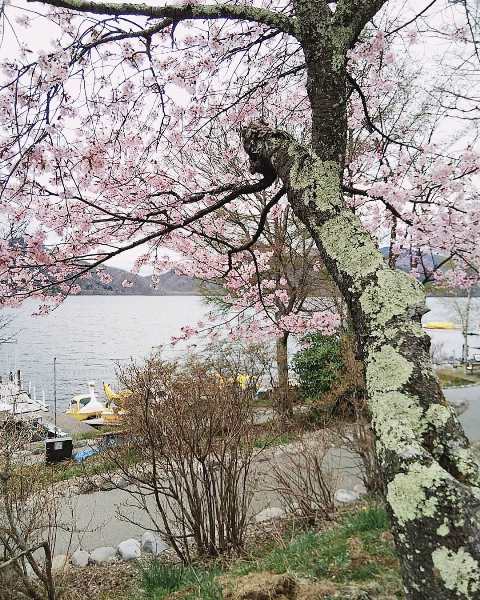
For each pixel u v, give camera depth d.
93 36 2.96
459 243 4.39
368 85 4.51
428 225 4.27
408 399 1.09
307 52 1.94
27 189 3.34
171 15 2.37
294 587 3.06
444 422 1.06
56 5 2.43
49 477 6.42
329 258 1.44
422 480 0.97
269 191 8.30
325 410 7.70
